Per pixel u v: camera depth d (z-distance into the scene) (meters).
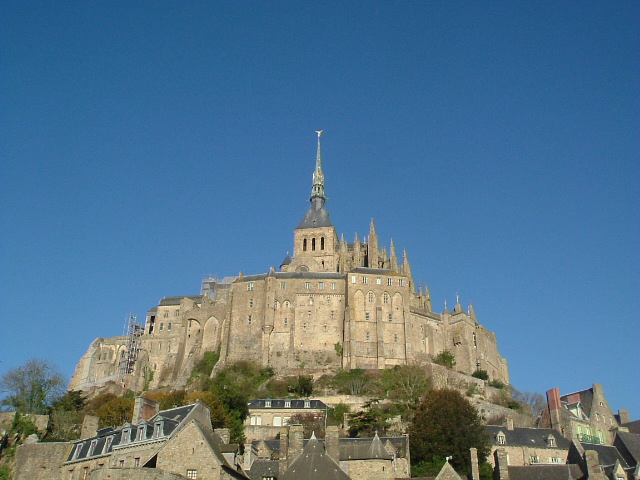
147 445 75.44
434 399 110.56
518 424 142.88
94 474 63.34
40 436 106.12
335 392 167.12
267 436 123.56
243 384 172.50
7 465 90.50
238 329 192.75
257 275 199.75
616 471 85.00
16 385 124.06
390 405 146.62
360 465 79.31
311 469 68.88
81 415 134.50
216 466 65.62
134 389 193.62
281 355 187.25
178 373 194.25
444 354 194.75
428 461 97.62
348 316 188.38
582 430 132.25
